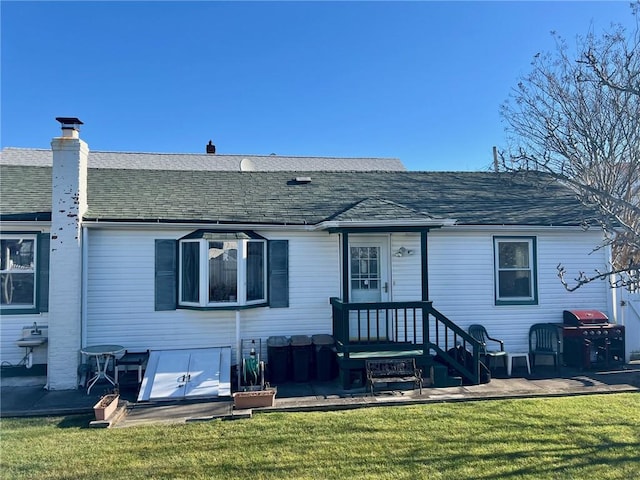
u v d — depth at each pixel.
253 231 9.61
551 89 16.53
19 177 10.65
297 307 9.71
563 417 6.46
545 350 9.99
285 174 12.84
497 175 13.80
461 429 6.04
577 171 14.23
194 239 9.19
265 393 7.14
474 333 10.08
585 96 15.07
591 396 7.69
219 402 7.49
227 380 8.29
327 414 6.79
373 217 8.76
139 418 6.68
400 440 5.65
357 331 9.84
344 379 8.39
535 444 5.47
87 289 8.91
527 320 10.42
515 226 10.16
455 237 10.31
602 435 5.72
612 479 4.55
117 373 8.30
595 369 9.68
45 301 8.93
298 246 9.80
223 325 9.36
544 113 16.50
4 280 8.88
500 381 8.78
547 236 10.59
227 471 4.80
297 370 8.78
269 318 9.59
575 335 9.70
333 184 12.23
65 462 5.04
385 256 10.14
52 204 8.47
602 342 9.91
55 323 8.31
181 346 9.22
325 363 8.90
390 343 8.87
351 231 8.96
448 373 9.01
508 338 10.32
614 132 13.03
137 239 9.18
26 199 9.52
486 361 9.23
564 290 10.56
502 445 5.45
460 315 10.24
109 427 6.21
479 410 6.89
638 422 6.22
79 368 8.33
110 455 5.23
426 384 8.50
